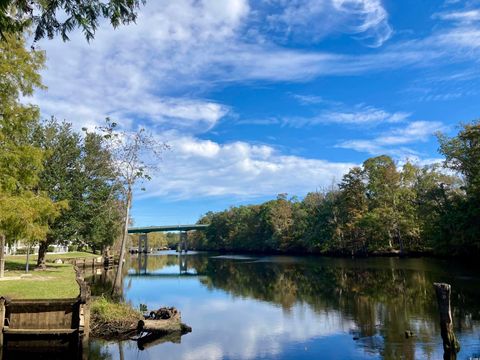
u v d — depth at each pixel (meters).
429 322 16.64
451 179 55.31
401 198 63.41
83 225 37.09
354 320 17.89
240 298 26.14
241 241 115.31
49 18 6.83
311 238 80.19
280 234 92.44
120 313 16.12
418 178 62.16
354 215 68.94
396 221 61.69
